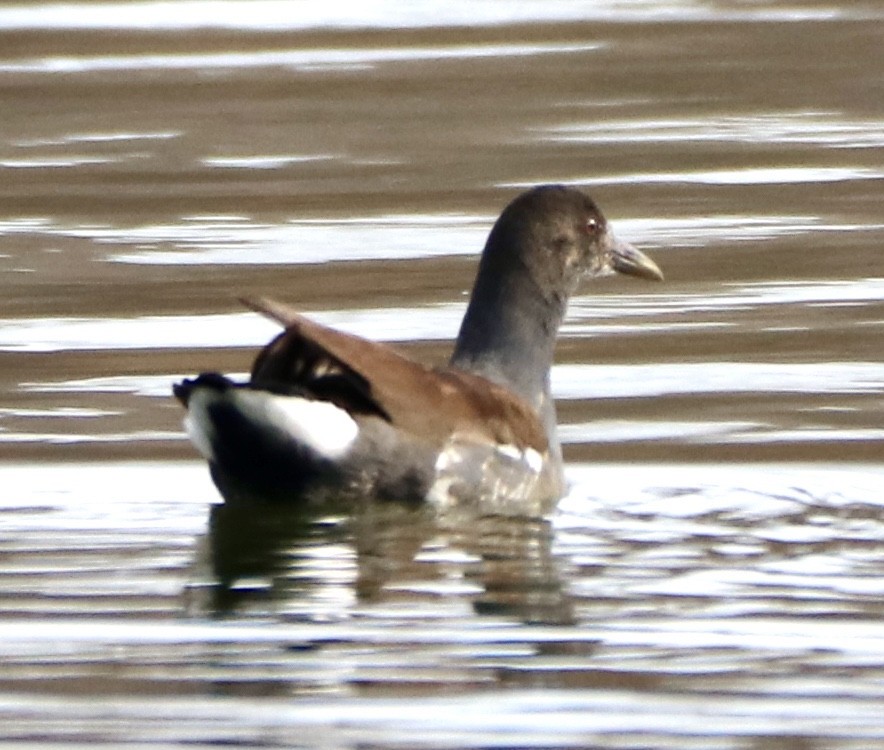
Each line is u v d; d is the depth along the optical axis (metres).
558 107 22.00
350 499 12.74
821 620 11.09
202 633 10.91
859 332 16.81
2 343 16.72
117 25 24.81
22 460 14.40
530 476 13.36
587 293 17.98
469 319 14.19
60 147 21.06
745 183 19.83
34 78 22.94
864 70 22.81
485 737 9.70
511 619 11.08
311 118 21.78
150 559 12.20
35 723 9.84
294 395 12.41
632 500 13.52
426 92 22.44
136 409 15.46
